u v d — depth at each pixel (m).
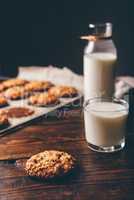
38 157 0.58
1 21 1.48
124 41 1.52
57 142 0.68
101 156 0.62
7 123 0.74
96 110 0.64
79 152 0.64
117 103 0.69
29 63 1.54
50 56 1.54
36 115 0.79
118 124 0.62
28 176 0.56
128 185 0.54
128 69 1.55
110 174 0.57
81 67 1.53
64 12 1.49
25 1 1.46
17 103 0.88
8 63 1.54
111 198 0.51
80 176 0.56
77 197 0.51
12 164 0.60
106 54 0.82
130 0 1.47
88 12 1.49
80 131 0.72
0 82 1.03
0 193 0.52
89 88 0.83
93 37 0.81
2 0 1.45
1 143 0.67
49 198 0.51
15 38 1.51
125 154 0.63
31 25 1.50
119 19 1.50
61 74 1.05
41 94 0.90
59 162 0.57
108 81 0.82
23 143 0.67
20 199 0.51
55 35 1.51
